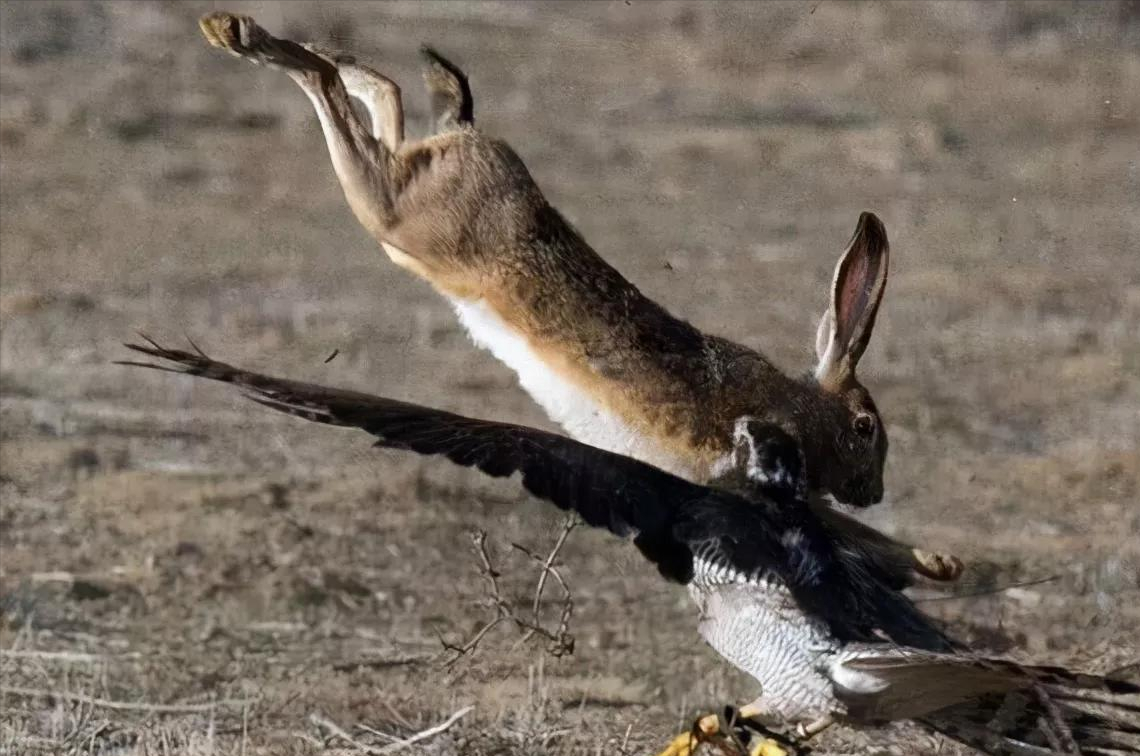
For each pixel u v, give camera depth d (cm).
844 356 1521
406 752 1457
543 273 1446
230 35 1416
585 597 1830
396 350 2709
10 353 2666
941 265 3231
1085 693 1149
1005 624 1736
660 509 1173
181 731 1501
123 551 1956
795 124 4038
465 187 1446
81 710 1541
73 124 3891
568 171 3744
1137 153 3894
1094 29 4547
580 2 4712
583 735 1497
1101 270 3206
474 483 2159
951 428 2417
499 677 1642
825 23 4631
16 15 4378
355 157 1445
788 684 1171
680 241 3344
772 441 1256
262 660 1689
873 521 2053
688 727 1497
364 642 1733
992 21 4584
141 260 3169
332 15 4366
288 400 1079
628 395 1429
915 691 1137
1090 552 1956
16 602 1816
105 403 2466
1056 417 2470
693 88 4253
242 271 3123
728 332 2761
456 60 4253
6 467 2212
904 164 3828
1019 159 3844
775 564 1177
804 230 3434
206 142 3856
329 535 1997
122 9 4447
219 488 2142
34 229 3306
